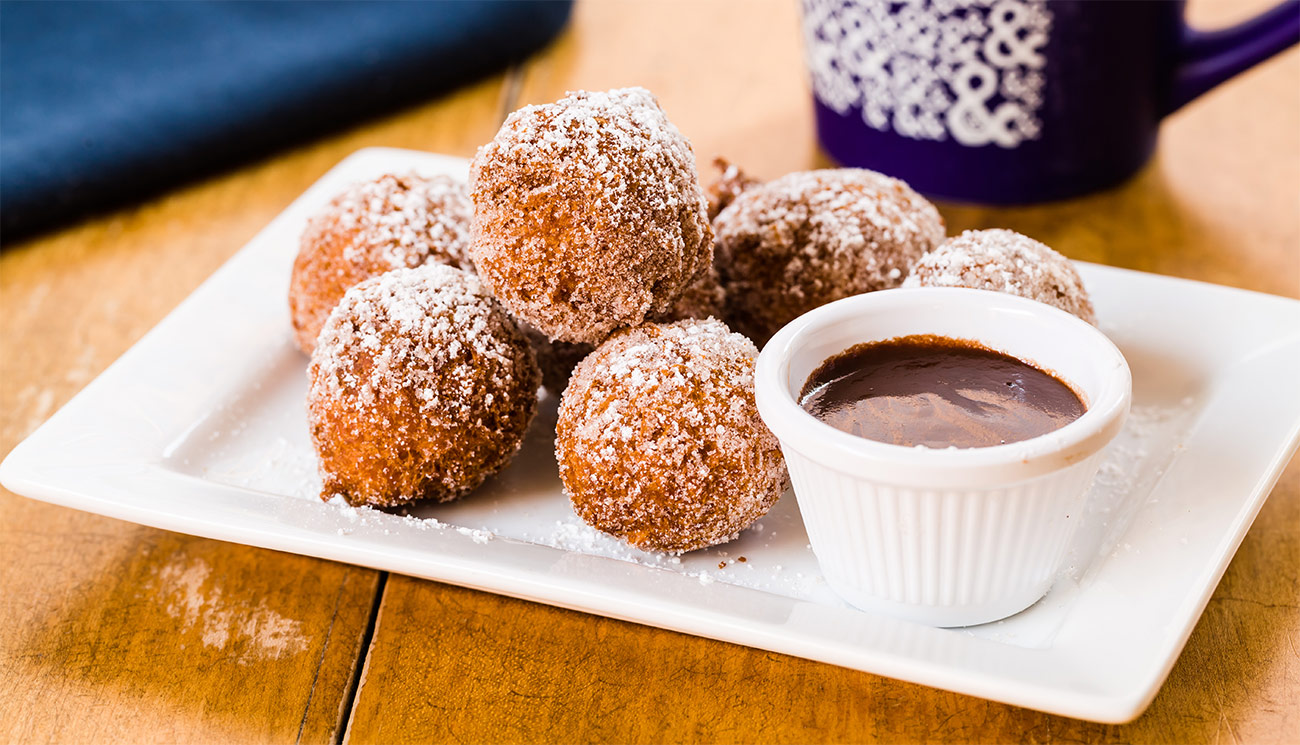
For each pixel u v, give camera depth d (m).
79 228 0.57
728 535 0.41
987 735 0.38
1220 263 0.51
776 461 0.40
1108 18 0.51
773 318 0.44
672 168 0.41
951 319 0.41
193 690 0.40
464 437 0.41
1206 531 0.40
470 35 0.63
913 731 0.38
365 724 0.39
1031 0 0.51
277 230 0.52
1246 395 0.43
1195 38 0.54
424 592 0.41
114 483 0.42
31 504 0.45
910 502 0.37
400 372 0.41
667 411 0.40
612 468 0.40
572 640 0.40
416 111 0.63
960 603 0.39
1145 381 0.45
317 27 0.62
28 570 0.43
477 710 0.39
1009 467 0.37
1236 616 0.40
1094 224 0.53
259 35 0.61
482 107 0.63
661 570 0.40
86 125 0.57
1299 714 0.38
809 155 0.58
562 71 0.67
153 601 0.42
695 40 0.70
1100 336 0.39
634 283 0.41
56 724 0.39
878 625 0.38
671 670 0.39
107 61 0.60
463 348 0.42
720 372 0.40
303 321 0.46
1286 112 0.59
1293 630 0.39
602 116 0.41
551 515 0.42
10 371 0.50
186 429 0.45
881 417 0.39
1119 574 0.39
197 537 0.43
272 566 0.42
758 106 0.62
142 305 0.53
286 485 0.44
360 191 0.46
